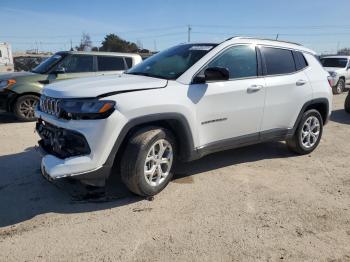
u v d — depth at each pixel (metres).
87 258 3.01
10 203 3.97
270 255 3.11
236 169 5.17
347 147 6.55
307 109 5.80
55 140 3.83
